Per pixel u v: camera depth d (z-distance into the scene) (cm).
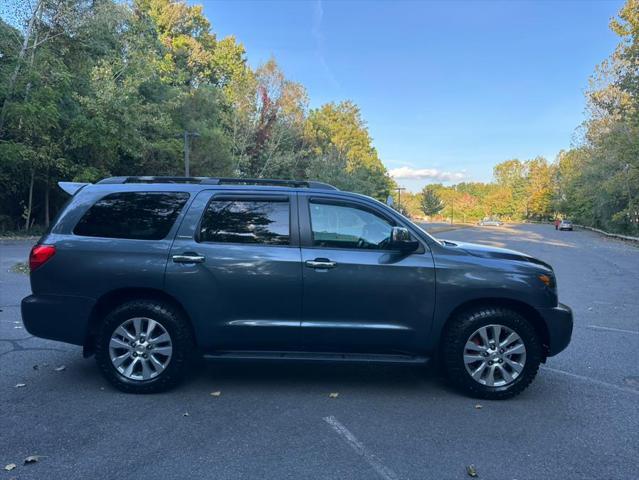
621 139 3484
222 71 5100
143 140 2553
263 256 454
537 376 530
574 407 446
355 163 5644
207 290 451
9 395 450
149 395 456
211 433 382
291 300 454
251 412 423
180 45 4656
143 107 2527
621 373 543
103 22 2389
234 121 3712
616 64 4241
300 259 454
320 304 454
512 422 412
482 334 460
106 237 462
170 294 452
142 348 458
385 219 472
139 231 464
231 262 452
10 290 945
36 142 2255
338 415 420
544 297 461
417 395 470
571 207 6838
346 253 458
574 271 1545
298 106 4103
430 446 367
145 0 4512
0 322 711
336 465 338
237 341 458
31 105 2072
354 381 506
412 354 468
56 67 2248
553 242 3147
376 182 7500
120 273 451
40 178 2405
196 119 3419
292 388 482
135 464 334
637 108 3222
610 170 4231
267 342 459
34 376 500
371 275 453
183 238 460
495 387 457
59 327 457
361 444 369
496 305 468
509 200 12012
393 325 457
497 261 466
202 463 337
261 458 345
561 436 387
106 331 455
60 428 385
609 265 1741
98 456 343
